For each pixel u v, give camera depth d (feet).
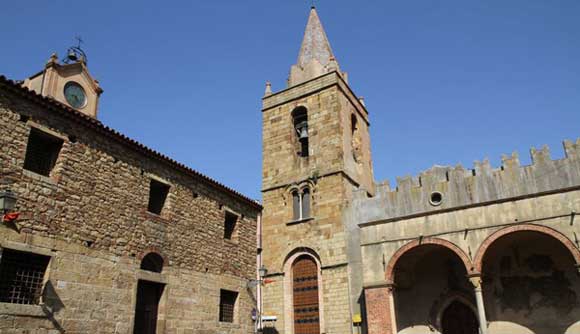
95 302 60.85
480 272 79.61
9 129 55.57
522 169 86.28
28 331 52.44
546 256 87.92
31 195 56.24
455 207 85.40
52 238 57.47
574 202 75.97
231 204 92.43
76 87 92.43
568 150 83.56
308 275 111.04
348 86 134.00
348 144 124.47
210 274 82.28
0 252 51.39
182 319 74.13
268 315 111.24
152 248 71.61
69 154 62.28
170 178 78.54
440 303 93.56
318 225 112.37
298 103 130.52
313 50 141.59
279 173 125.39
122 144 70.54
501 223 80.48
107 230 65.00
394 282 88.79
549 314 84.94
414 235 87.45
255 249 96.63
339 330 100.37
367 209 104.27
